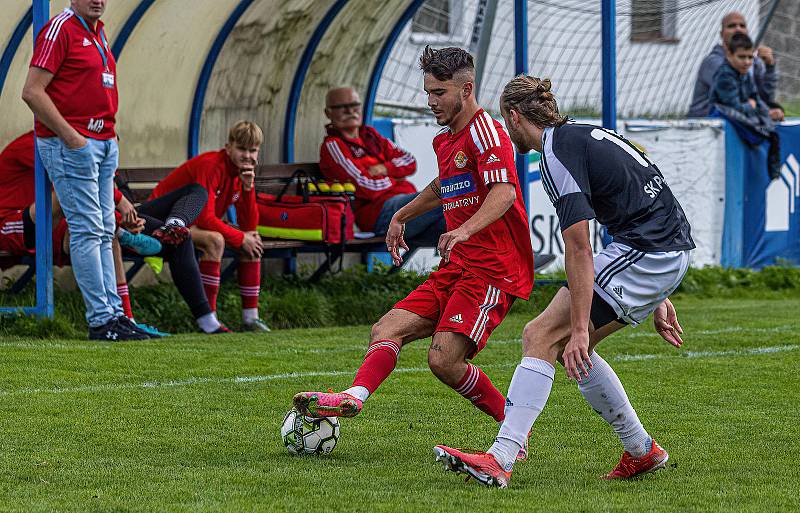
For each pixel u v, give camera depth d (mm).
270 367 19391
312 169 30328
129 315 23156
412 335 13250
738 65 39719
